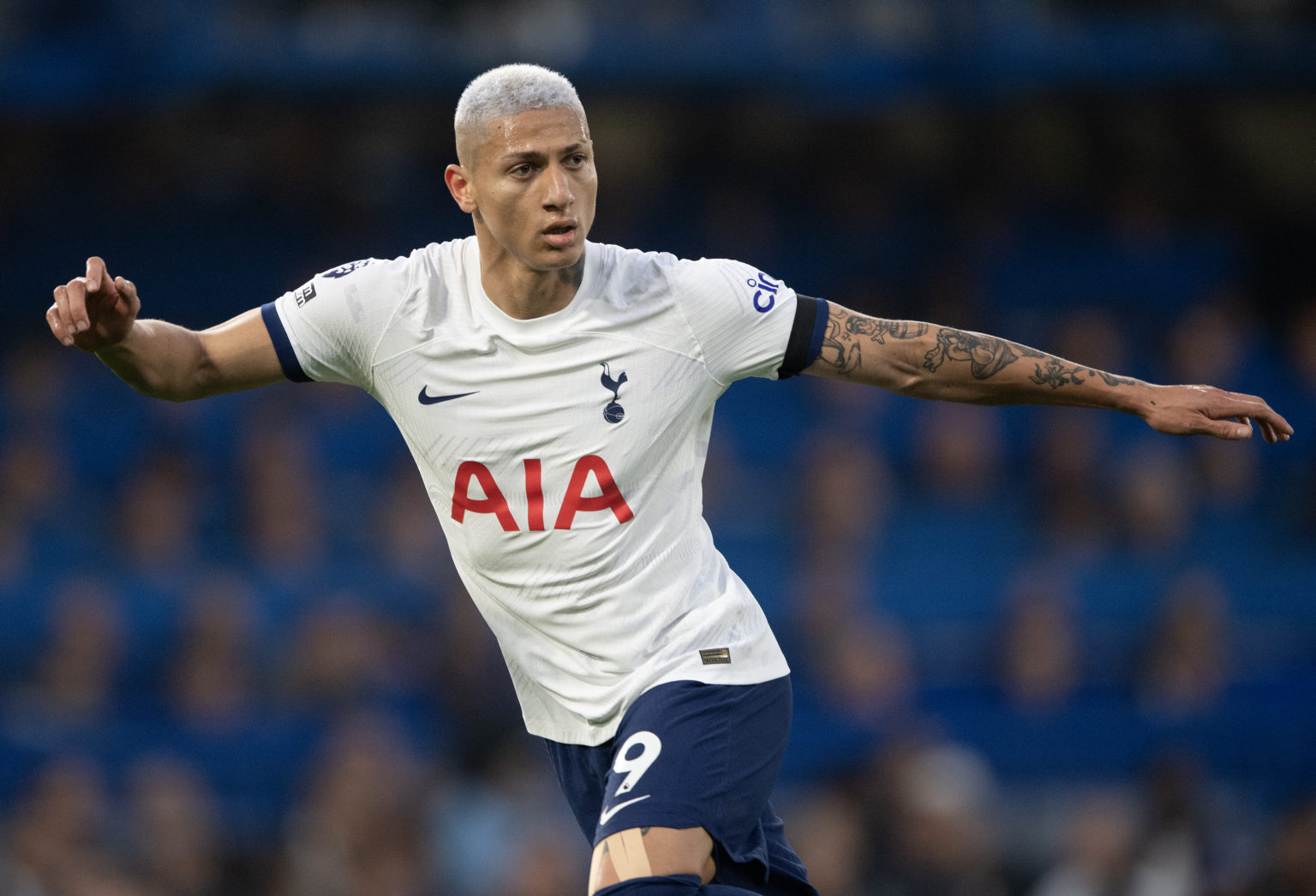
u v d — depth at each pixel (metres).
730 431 48.88
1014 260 52.75
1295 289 54.19
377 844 31.47
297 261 52.00
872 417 48.56
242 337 13.06
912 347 12.95
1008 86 46.56
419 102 48.81
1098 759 37.19
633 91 47.31
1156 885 31.00
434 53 45.53
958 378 12.98
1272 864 30.95
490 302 12.84
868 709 36.34
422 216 52.31
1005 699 38.91
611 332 12.79
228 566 41.81
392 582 40.66
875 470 45.44
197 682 36.81
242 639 37.94
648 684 12.98
